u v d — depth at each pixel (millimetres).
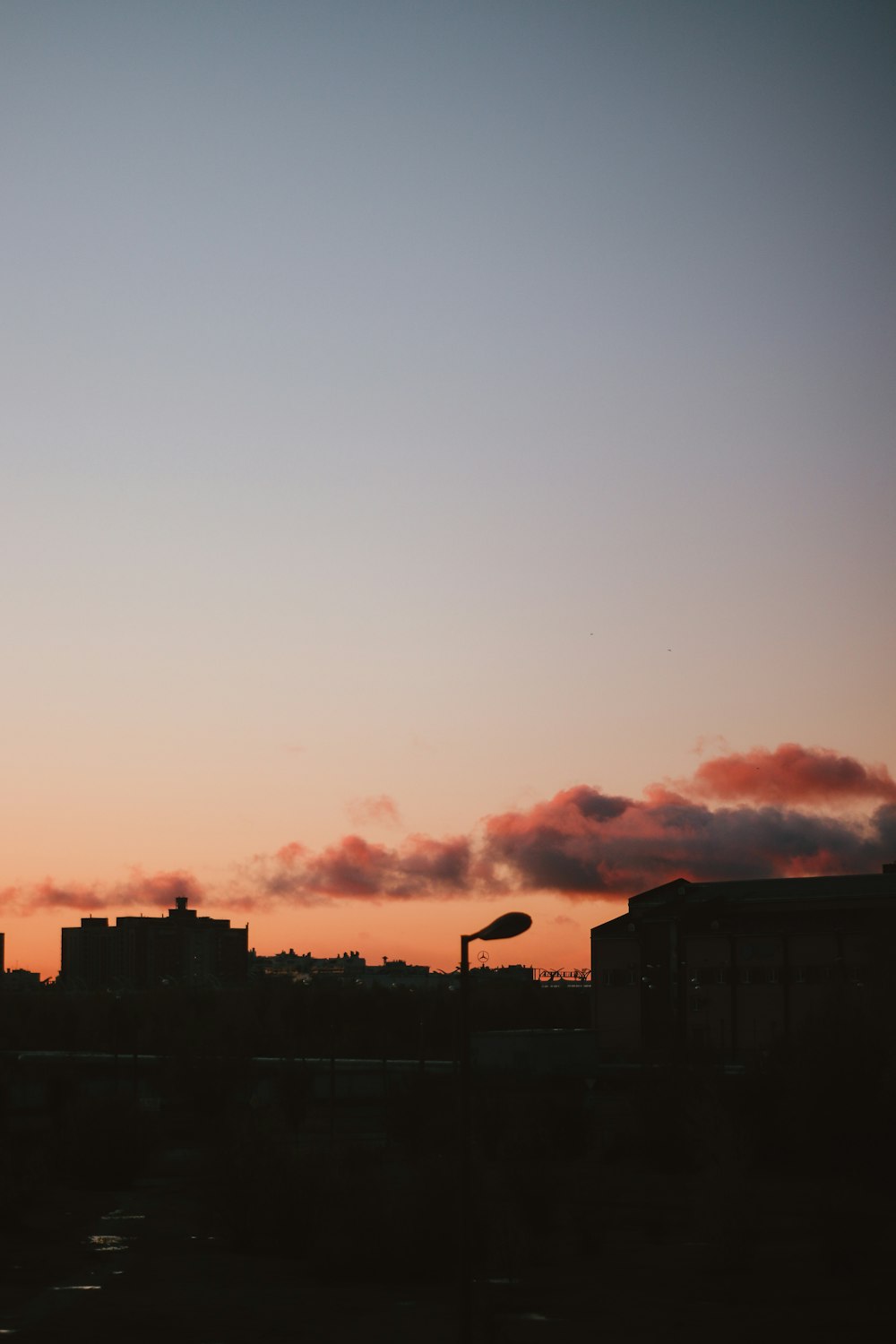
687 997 127875
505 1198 46500
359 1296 32531
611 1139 70438
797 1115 56656
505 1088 93938
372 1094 108000
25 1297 32719
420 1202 36219
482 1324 27703
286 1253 39844
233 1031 138000
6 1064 115812
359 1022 165250
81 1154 59156
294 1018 168750
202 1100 96062
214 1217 44719
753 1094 60438
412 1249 35312
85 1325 29156
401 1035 161625
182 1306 31203
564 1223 44531
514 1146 59594
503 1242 35844
